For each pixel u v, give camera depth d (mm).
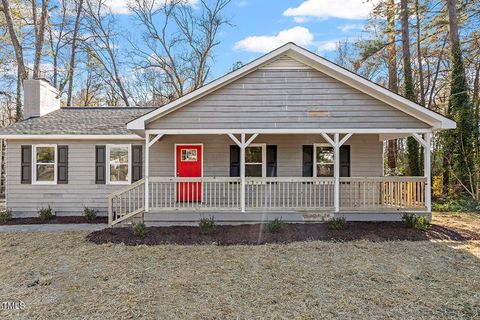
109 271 6000
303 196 11180
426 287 5156
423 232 8320
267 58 9188
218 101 9320
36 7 18922
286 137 11422
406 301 4680
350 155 11344
